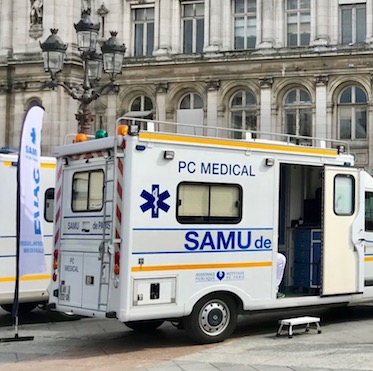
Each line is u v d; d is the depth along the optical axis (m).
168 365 11.23
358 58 33.91
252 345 12.75
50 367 11.24
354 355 11.73
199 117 35.59
